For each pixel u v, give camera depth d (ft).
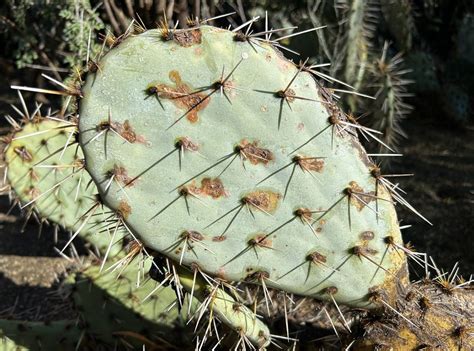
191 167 3.07
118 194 3.04
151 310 3.77
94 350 3.85
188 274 3.16
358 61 5.54
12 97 10.32
